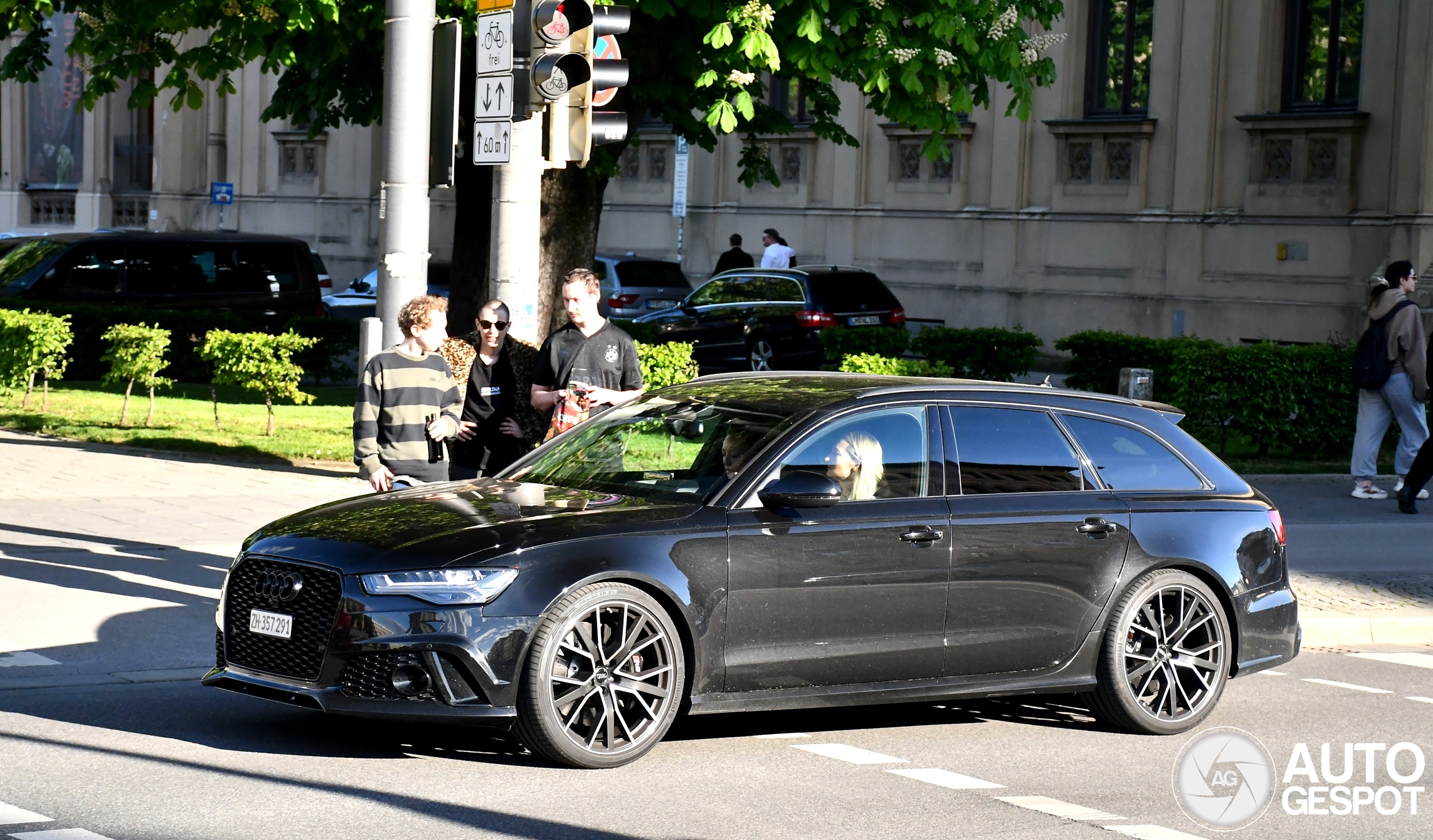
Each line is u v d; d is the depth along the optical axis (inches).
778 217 2578.7
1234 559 608.1
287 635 502.9
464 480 722.2
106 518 892.0
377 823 439.2
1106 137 2160.4
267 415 1417.3
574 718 499.5
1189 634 603.8
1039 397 594.6
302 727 548.4
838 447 549.3
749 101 1095.6
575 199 1337.4
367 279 2417.6
